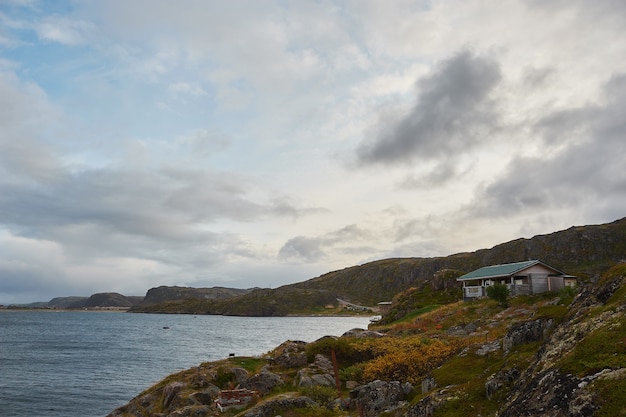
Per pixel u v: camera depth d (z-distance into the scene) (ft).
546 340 43.70
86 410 145.89
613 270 45.42
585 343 33.86
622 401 26.94
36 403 153.89
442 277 229.25
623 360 29.99
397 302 233.35
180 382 107.45
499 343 60.95
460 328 123.85
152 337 430.20
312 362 104.83
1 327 586.86
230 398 86.99
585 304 44.78
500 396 41.60
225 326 629.51
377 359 93.45
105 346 340.39
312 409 74.08
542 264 173.88
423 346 95.61
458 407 43.60
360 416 62.54
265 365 109.60
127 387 180.86
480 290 180.96
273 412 74.38
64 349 318.45
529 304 139.13
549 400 31.32
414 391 67.36
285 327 567.18
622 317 35.12
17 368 227.40
